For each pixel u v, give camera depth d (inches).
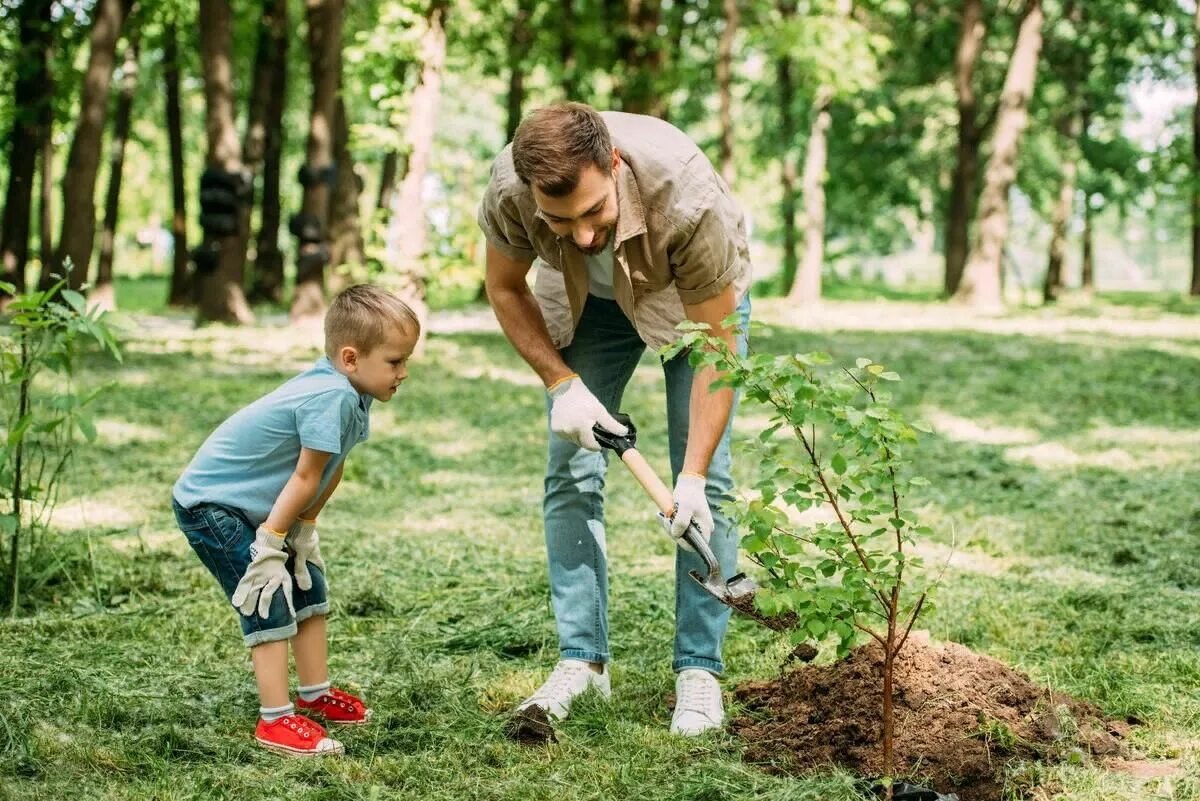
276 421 126.4
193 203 1520.7
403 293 502.9
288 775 119.3
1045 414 382.6
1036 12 901.8
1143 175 1151.0
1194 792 111.7
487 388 423.8
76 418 176.1
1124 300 1118.4
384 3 479.2
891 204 1282.0
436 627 168.6
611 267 130.0
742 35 983.6
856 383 112.8
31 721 126.8
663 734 129.6
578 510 140.6
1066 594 183.8
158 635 162.4
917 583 189.2
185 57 846.5
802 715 129.5
